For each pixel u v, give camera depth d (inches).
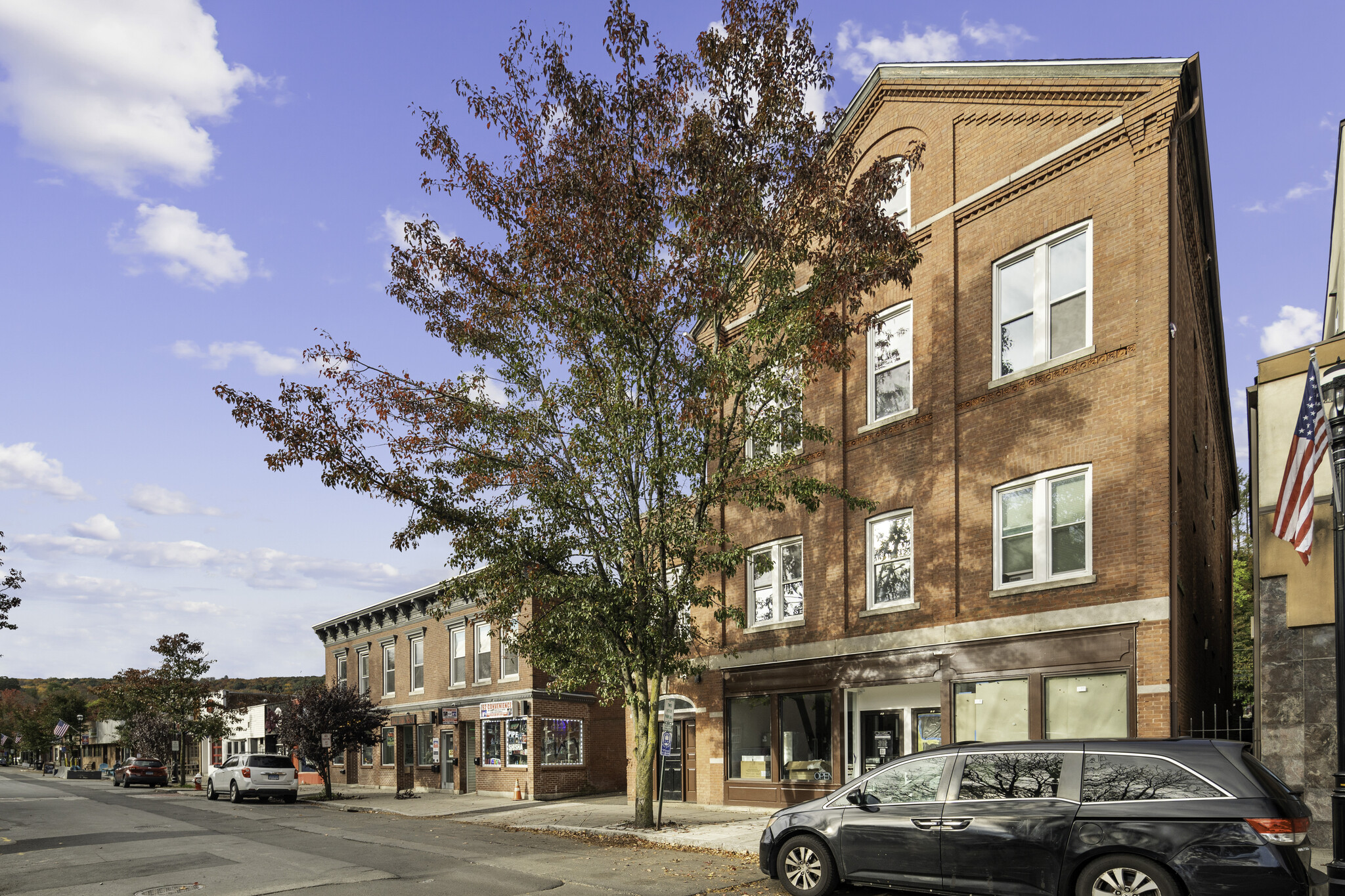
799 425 690.8
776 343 698.8
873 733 725.3
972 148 713.6
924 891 383.2
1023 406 647.8
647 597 676.7
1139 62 603.5
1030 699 605.6
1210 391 873.5
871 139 803.4
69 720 3294.8
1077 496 611.5
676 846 601.9
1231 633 1093.1
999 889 354.3
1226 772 324.5
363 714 1268.5
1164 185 585.3
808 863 405.7
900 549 732.7
